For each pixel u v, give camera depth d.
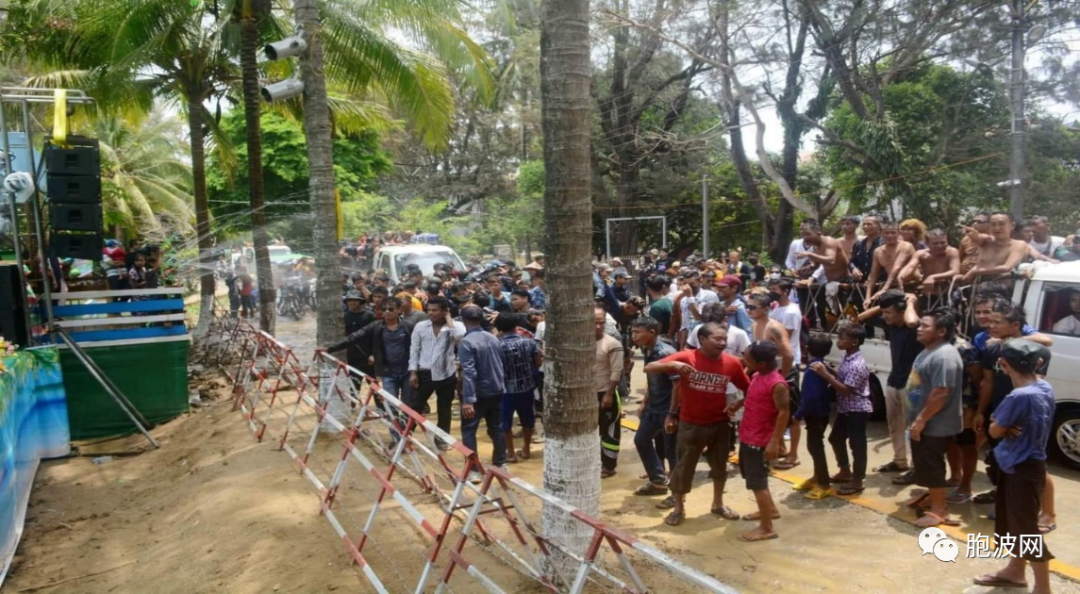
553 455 4.67
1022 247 7.27
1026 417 4.50
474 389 7.15
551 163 4.56
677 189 30.23
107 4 12.27
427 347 7.79
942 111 20.84
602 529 3.17
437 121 12.91
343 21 11.49
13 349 8.49
